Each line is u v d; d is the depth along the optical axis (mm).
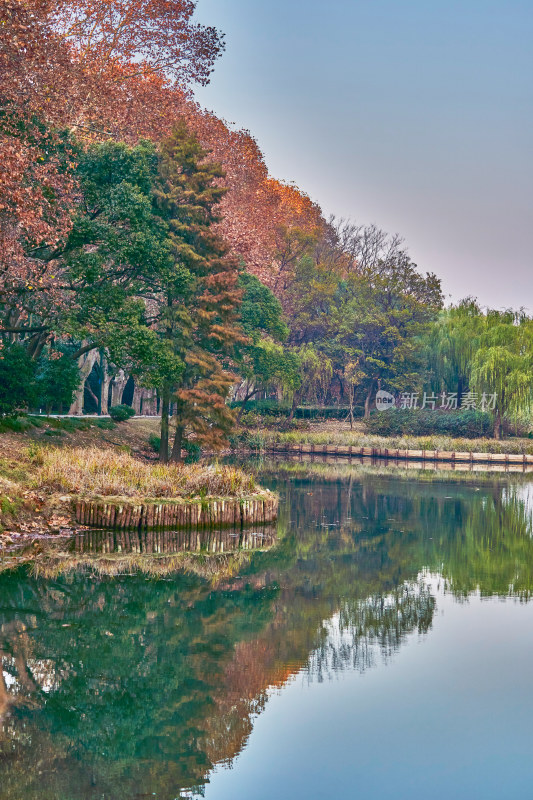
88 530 20391
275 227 71062
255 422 64812
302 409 74750
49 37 24953
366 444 60438
